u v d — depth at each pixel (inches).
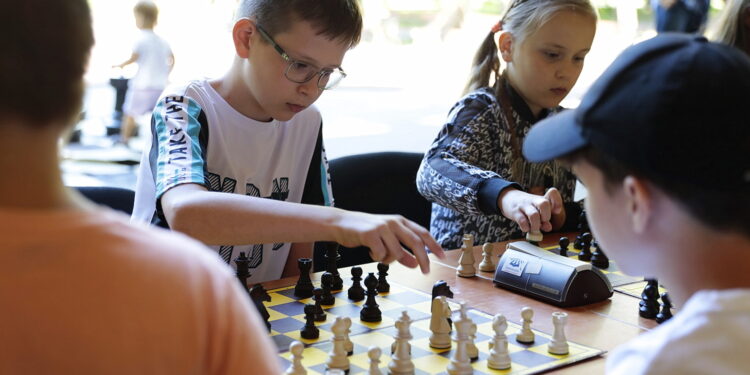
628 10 553.3
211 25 486.6
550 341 65.1
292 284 80.5
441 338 64.5
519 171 109.1
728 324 36.5
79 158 253.4
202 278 32.9
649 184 40.4
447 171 98.7
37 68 29.5
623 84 41.6
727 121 38.5
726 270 39.4
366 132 294.8
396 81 436.5
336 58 81.5
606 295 77.9
